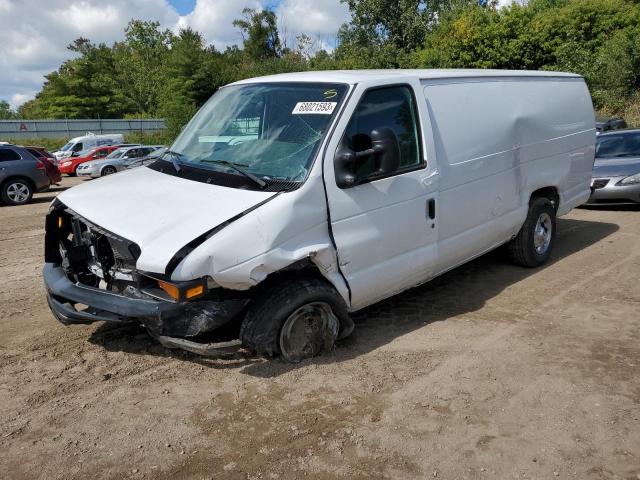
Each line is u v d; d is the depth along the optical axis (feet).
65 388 12.47
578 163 22.65
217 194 12.62
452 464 10.01
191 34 142.61
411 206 14.69
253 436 10.75
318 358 13.69
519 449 10.43
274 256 11.93
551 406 11.82
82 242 14.11
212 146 14.76
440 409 11.68
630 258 22.26
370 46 140.97
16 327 16.01
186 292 11.28
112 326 15.70
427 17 141.59
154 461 10.03
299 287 12.82
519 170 18.88
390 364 13.52
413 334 15.30
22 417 11.37
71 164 93.04
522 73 19.69
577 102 22.54
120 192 13.83
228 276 11.51
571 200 22.59
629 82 102.06
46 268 14.23
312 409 11.62
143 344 14.58
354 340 14.85
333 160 12.98
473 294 18.51
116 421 11.23
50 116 190.49
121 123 152.76
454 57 114.62
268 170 13.12
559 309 17.16
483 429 11.02
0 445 10.48
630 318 16.37
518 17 111.86
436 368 13.37
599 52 106.83
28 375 13.07
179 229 11.68
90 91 192.75
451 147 15.89
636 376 13.02
